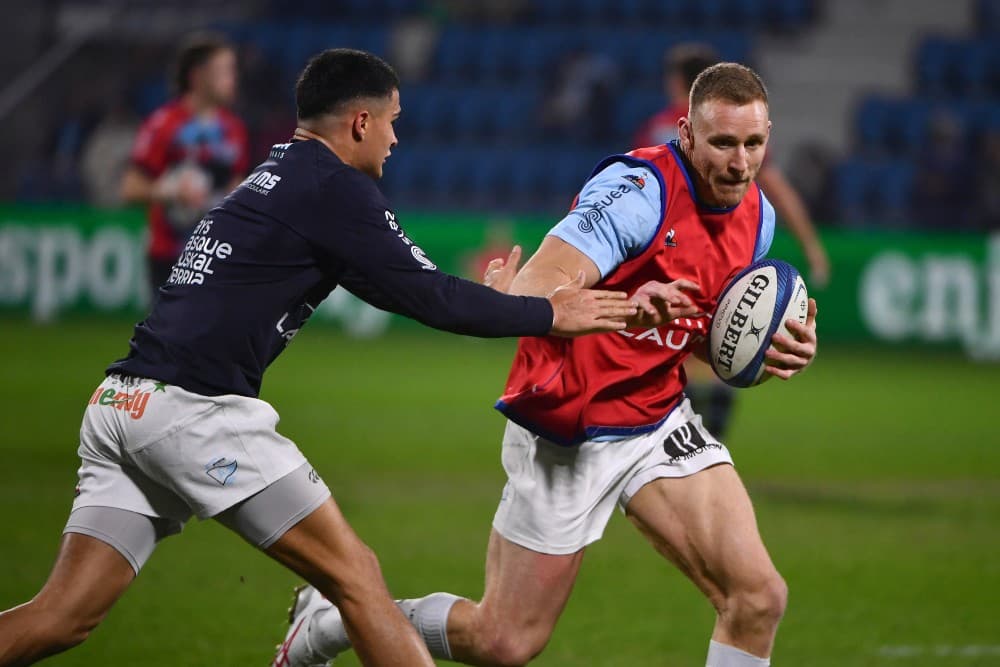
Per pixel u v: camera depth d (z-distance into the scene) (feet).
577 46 270.67
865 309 209.36
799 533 92.48
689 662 62.13
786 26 282.97
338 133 46.50
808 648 64.49
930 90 270.26
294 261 45.06
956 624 69.31
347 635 48.24
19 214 218.59
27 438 122.62
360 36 273.13
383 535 89.40
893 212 236.63
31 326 210.18
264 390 159.12
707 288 51.78
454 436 130.93
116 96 250.98
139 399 44.29
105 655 61.05
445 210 246.88
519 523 51.16
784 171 261.65
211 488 44.14
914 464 121.90
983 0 285.64
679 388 53.26
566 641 65.57
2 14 241.76
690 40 269.23
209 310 44.62
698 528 50.03
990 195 227.20
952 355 207.41
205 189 106.63
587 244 48.65
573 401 50.47
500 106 259.80
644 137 104.63
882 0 285.84
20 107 241.96
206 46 106.32
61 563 44.39
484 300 45.34
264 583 75.97
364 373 177.58
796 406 159.94
